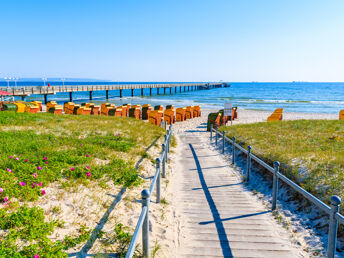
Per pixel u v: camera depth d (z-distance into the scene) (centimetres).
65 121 1385
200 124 2394
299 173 648
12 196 429
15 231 333
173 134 1777
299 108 4650
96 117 1730
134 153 854
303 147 938
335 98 7912
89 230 384
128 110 2555
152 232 427
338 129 1367
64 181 532
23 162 596
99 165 668
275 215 515
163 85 8706
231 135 1341
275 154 822
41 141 827
